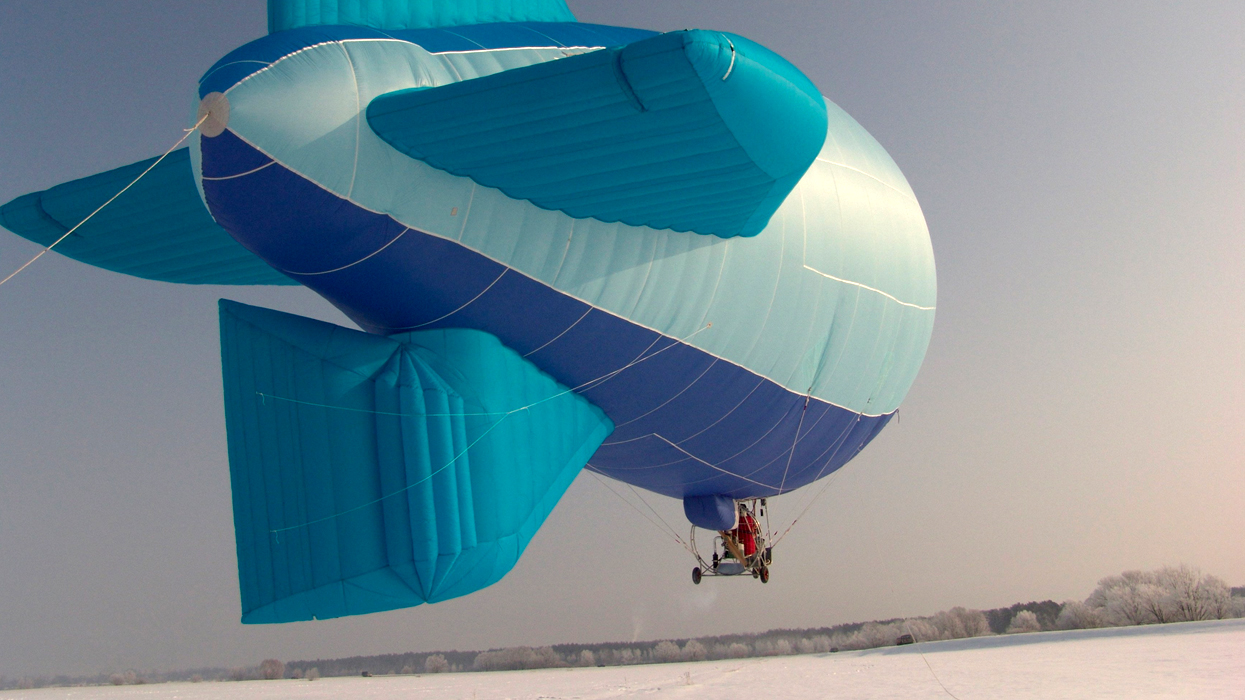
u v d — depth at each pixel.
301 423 7.59
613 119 5.94
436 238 7.46
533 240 7.86
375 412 7.64
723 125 5.93
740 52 5.20
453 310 8.12
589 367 9.15
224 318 7.95
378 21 8.16
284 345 7.73
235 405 7.80
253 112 6.35
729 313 9.66
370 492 7.49
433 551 7.46
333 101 6.57
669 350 9.45
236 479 7.72
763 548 15.34
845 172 11.32
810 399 11.66
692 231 8.84
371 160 6.77
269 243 7.42
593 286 8.45
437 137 6.57
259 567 7.52
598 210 7.83
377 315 8.32
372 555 7.40
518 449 8.48
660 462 11.62
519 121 6.16
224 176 6.69
